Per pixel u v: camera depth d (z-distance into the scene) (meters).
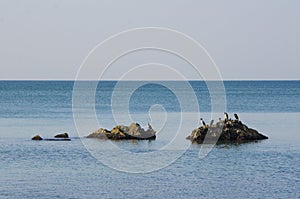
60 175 88.19
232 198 75.25
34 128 152.88
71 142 121.31
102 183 83.19
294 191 78.69
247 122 171.50
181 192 78.12
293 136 133.12
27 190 78.94
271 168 94.44
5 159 102.12
